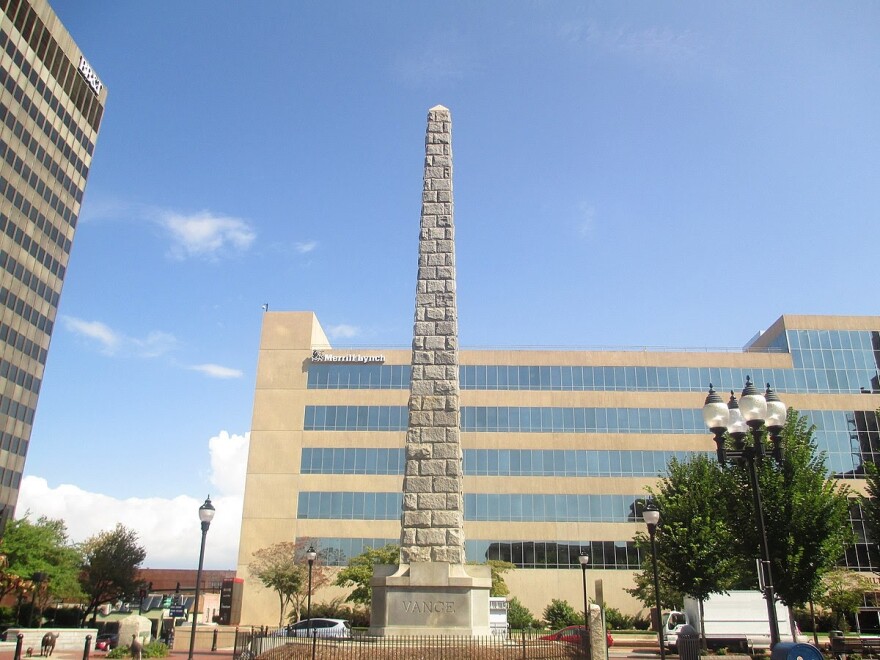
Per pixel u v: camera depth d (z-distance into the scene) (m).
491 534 69.56
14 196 83.19
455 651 20.11
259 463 72.25
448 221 26.77
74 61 94.75
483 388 74.19
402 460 71.75
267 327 77.06
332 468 71.88
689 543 39.59
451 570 22.47
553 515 69.94
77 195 97.31
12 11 82.19
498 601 41.97
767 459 35.12
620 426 72.88
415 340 25.17
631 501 70.31
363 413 73.56
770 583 16.88
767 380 74.25
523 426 72.88
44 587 61.22
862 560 67.25
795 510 33.72
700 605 38.81
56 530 66.50
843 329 76.19
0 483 80.19
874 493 37.97
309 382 74.88
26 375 85.94
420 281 25.98
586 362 75.06
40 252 88.62
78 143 97.31
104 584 72.44
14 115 82.88
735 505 35.56
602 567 68.38
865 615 64.25
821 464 36.88
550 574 68.12
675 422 73.00
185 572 107.00
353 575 56.84
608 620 64.06
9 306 82.69
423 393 24.52
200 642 42.53
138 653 32.41
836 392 73.81
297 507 70.75
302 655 19.88
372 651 20.03
